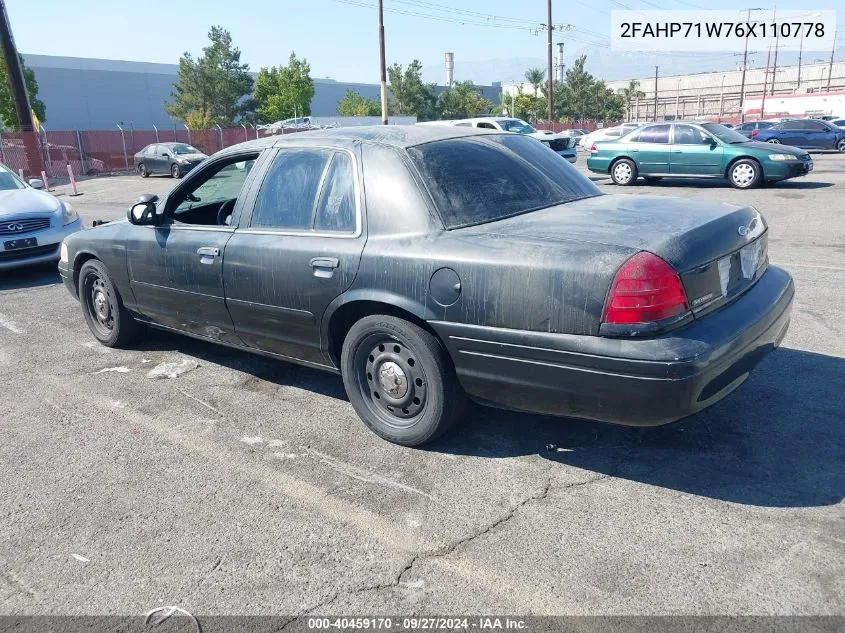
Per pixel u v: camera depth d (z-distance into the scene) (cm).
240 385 483
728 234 330
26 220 855
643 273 288
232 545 298
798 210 1148
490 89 9362
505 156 402
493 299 318
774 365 461
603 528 297
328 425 413
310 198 399
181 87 5181
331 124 4372
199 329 484
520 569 274
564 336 302
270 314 416
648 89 9838
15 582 281
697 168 1548
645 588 258
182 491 345
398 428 378
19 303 747
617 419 307
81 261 577
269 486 346
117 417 436
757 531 288
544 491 329
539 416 407
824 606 245
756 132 2827
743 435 370
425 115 5872
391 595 263
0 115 3988
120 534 310
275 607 260
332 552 291
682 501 314
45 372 523
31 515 329
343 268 370
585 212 357
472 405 426
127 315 550
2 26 2623
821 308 584
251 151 444
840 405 399
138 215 476
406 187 361
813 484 321
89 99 6350
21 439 410
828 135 2681
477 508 318
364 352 383
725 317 313
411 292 345
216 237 443
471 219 351
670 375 283
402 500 328
